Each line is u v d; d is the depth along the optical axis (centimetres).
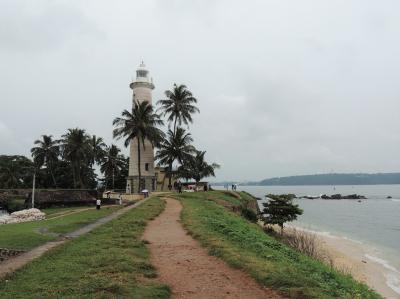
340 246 3709
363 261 2973
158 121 5147
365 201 12306
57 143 7612
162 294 757
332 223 6000
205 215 2227
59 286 782
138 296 730
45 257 1080
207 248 1258
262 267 965
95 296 718
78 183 7244
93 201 5475
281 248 1427
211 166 6894
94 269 922
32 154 7525
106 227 1744
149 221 2031
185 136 5594
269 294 796
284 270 952
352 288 1032
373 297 1053
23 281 828
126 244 1282
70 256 1086
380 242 4097
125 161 8031
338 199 13475
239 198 5009
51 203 5175
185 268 1002
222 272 964
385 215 7431
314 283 872
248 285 858
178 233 1620
